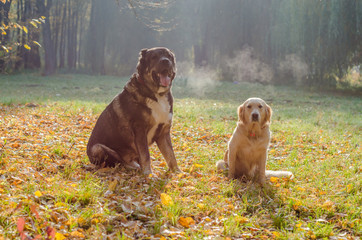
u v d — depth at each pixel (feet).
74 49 138.51
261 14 102.06
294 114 45.98
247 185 14.87
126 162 17.31
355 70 104.27
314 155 22.24
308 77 89.30
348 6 79.00
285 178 15.93
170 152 16.74
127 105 15.79
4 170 13.53
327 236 10.21
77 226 9.69
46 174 14.37
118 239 8.89
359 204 12.80
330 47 82.23
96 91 75.51
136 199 12.00
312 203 12.60
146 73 15.29
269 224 11.00
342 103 64.69
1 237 8.45
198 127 31.35
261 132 15.70
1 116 29.94
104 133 16.83
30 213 9.80
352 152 22.66
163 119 15.92
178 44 133.18
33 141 20.26
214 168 18.04
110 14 130.21
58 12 132.98
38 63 129.90
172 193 12.86
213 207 11.91
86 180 13.55
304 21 85.15
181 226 10.36
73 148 19.89
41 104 42.42
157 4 37.06
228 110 46.78
